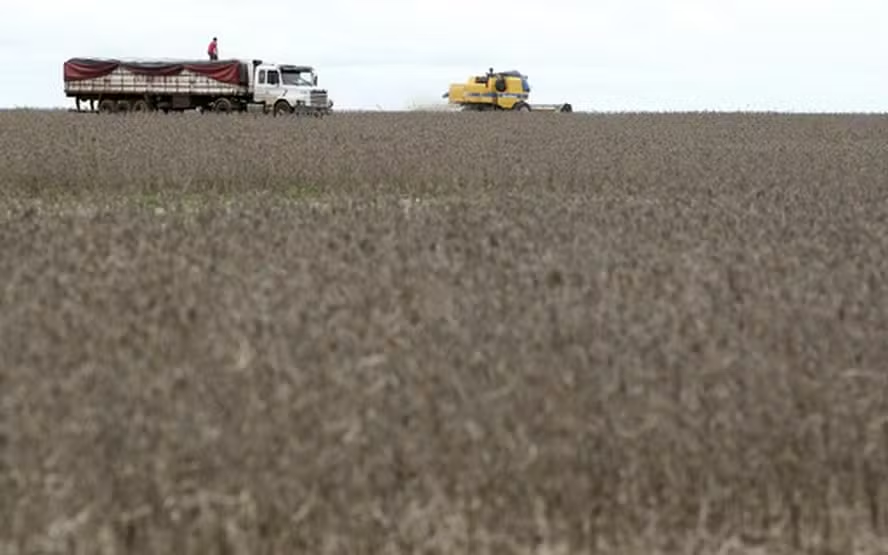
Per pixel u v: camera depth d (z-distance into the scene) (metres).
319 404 10.31
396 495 9.85
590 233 18.88
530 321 12.15
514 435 10.15
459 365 10.98
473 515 9.80
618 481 10.21
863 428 10.62
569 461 10.11
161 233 19.41
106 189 35.72
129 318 12.49
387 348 11.53
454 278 14.66
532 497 9.96
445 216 22.39
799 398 10.80
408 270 15.10
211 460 9.76
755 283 14.41
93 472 9.50
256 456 9.80
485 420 10.16
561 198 29.06
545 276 14.71
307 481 9.73
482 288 13.96
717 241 18.31
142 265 15.77
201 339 11.80
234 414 10.14
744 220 21.22
